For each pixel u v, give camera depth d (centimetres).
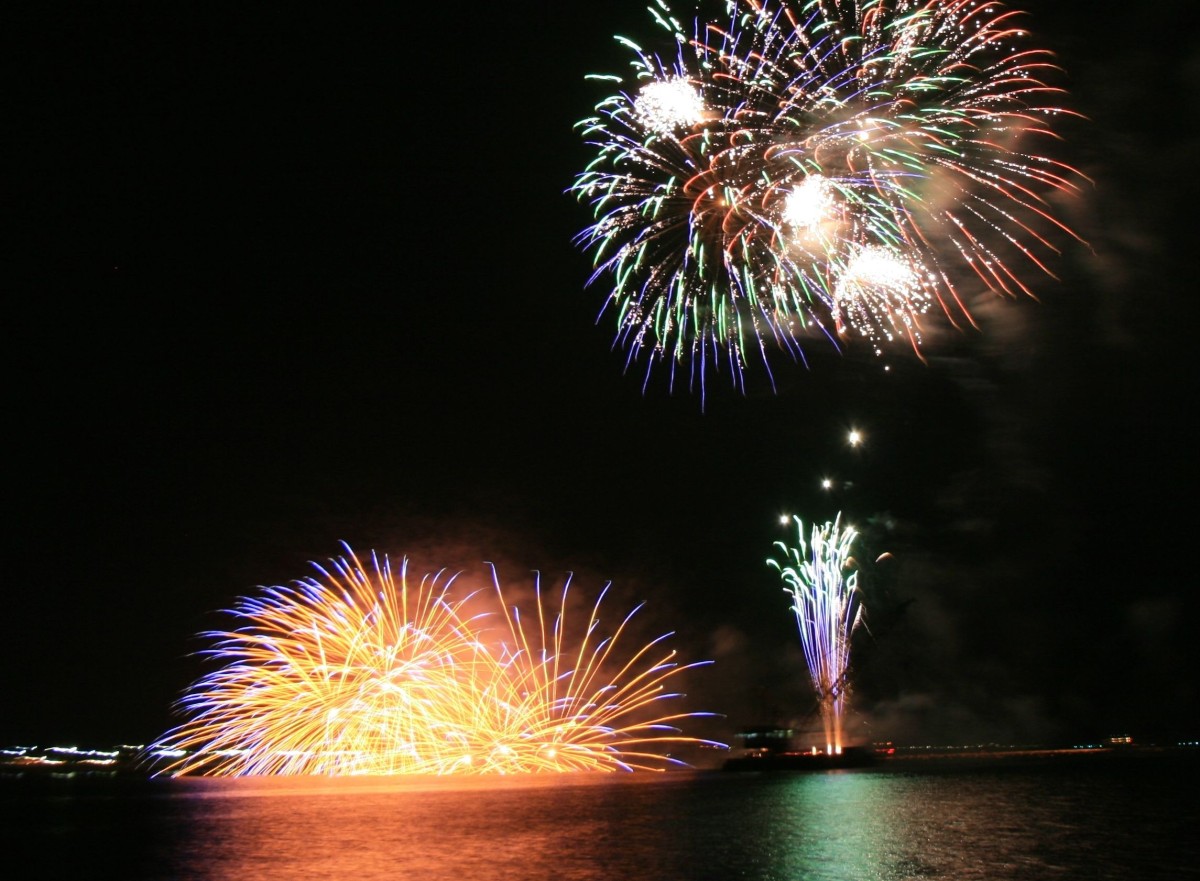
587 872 2352
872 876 2164
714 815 3331
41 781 6969
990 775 4478
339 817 3828
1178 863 2238
